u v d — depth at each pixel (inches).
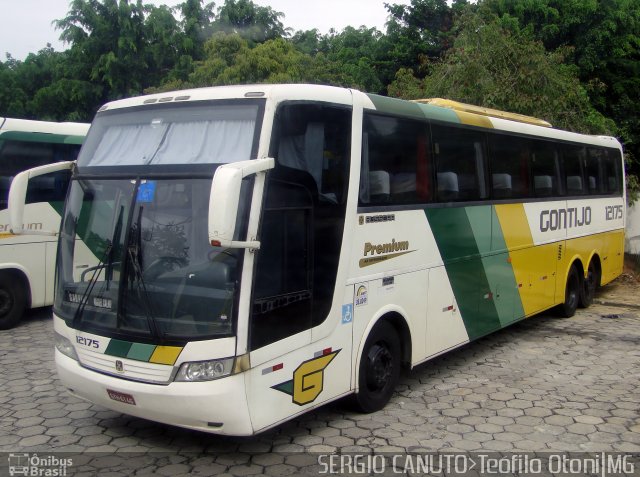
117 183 199.3
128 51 870.4
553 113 562.6
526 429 225.3
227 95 196.2
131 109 214.5
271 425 187.3
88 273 200.4
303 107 198.8
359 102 223.9
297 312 195.9
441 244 272.5
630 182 663.8
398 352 251.9
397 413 240.5
